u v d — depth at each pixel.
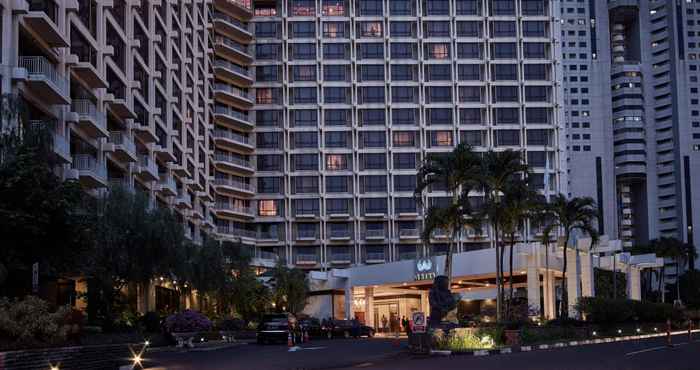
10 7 36.81
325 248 102.62
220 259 56.78
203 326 43.56
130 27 57.16
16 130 29.16
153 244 40.16
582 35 164.12
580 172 159.62
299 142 104.25
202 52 89.44
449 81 104.75
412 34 106.00
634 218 164.25
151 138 60.69
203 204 86.62
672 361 25.70
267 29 106.31
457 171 48.81
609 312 51.62
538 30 106.38
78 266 34.62
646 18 165.25
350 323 60.53
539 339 38.75
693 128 157.88
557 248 60.75
